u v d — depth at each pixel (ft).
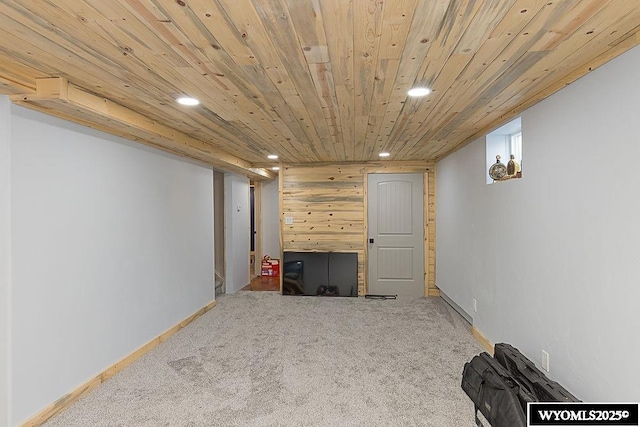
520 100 8.67
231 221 20.17
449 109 9.39
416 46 5.70
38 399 7.71
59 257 8.31
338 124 10.93
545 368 8.16
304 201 20.22
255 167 20.36
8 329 7.09
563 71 6.88
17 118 7.32
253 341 12.70
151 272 12.12
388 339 12.84
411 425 7.69
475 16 4.83
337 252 19.92
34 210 7.69
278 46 5.66
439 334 13.32
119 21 4.90
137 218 11.38
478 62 6.38
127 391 9.16
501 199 10.59
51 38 5.39
